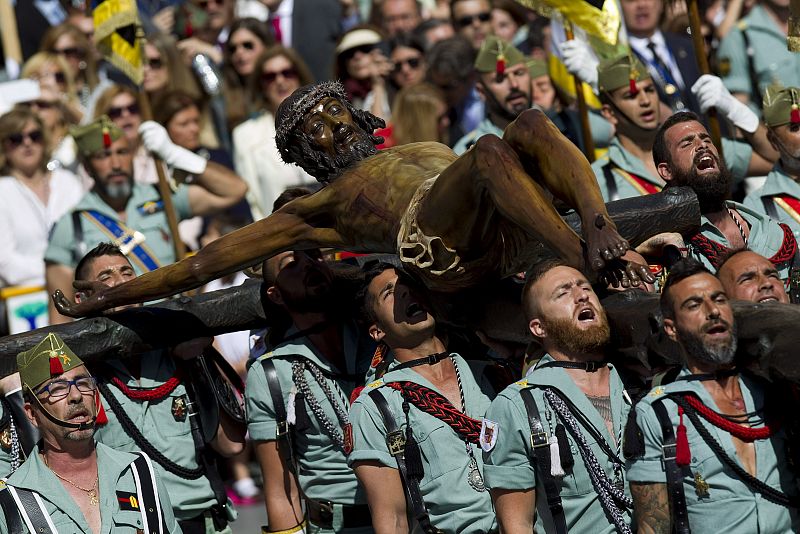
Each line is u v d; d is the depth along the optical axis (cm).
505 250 1583
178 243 2406
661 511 1459
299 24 3272
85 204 2438
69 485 1600
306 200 1700
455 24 3011
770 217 1986
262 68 2838
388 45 2939
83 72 3081
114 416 1836
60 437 1588
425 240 1557
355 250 1700
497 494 1538
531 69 2575
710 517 1451
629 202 1780
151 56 2898
